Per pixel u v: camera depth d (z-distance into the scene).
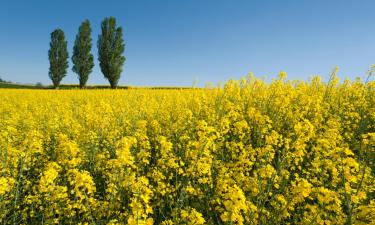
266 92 13.06
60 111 14.14
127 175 5.30
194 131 9.35
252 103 12.66
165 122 11.23
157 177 5.85
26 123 11.21
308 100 11.08
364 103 11.09
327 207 4.41
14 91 29.11
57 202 5.31
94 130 10.14
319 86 14.80
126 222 4.73
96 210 5.14
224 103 12.17
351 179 4.75
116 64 46.28
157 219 5.59
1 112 15.09
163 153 6.80
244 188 5.09
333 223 4.45
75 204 4.99
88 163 7.72
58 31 49.28
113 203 5.14
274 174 5.17
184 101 14.50
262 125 8.85
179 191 6.10
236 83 14.98
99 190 6.64
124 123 11.23
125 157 5.39
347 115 10.27
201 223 4.35
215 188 5.63
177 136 9.17
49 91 28.56
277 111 10.71
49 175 5.20
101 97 21.19
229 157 7.46
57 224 5.24
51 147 9.00
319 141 6.68
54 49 49.00
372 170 6.40
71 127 10.58
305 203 5.47
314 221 4.45
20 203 5.73
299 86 13.50
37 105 17.59
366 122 9.80
